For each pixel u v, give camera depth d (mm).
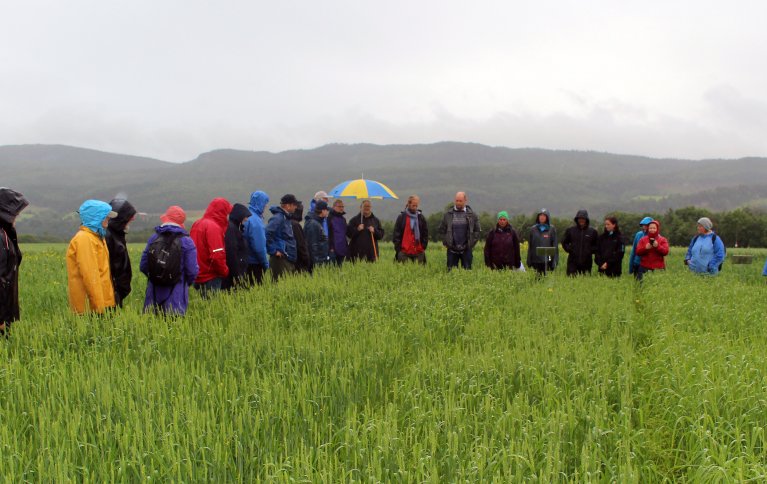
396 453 4633
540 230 17859
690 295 12547
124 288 9516
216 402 5746
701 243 17031
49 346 7754
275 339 7922
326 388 6129
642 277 16812
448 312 10336
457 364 6996
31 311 11281
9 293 7961
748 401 5781
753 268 23781
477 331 9148
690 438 5152
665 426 5656
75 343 7984
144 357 7457
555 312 10805
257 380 6266
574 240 17703
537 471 4605
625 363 7090
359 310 10883
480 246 32812
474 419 5375
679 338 8547
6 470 4344
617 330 9391
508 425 5211
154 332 8219
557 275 17422
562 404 5582
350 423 5105
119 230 9414
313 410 5777
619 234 17297
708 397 5848
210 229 11172
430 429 5000
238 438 4949
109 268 9211
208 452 4719
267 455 4645
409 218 18172
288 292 11883
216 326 8906
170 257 9266
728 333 9211
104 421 5324
